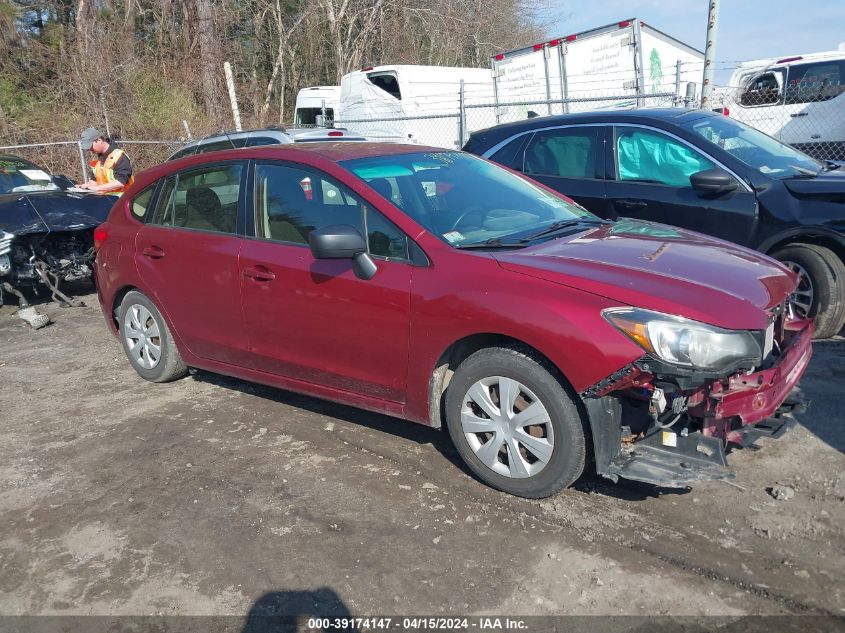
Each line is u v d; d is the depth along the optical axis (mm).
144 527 3516
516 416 3438
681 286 3232
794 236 5398
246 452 4238
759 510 3352
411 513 3492
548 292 3273
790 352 3502
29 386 5648
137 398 5203
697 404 3203
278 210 4324
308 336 4156
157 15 22938
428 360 3652
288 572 3107
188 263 4750
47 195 8281
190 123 19812
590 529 3275
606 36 13648
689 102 9406
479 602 2855
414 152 4543
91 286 9352
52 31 20984
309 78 29062
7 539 3498
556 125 6605
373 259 3836
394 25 27859
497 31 30219
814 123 13320
